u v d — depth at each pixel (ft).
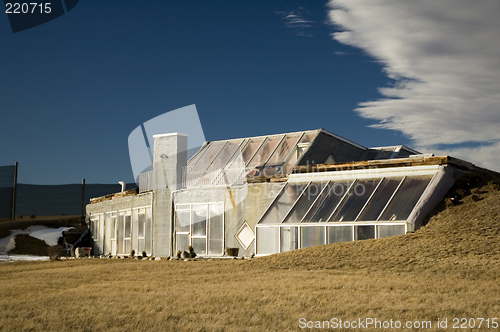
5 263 106.01
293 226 88.33
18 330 40.93
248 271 69.21
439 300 45.06
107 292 56.90
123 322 42.47
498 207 76.43
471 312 40.57
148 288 58.65
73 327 41.11
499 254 62.23
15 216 224.74
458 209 79.46
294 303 46.62
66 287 63.21
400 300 45.47
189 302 48.83
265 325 39.78
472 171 90.58
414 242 71.05
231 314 43.78
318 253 74.13
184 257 104.06
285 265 70.74
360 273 60.70
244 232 100.37
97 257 122.01
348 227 82.48
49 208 245.24
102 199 145.59
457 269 58.08
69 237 154.40
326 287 52.70
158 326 40.55
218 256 102.47
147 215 117.80
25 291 60.85
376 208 83.25
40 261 108.68
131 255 116.67
